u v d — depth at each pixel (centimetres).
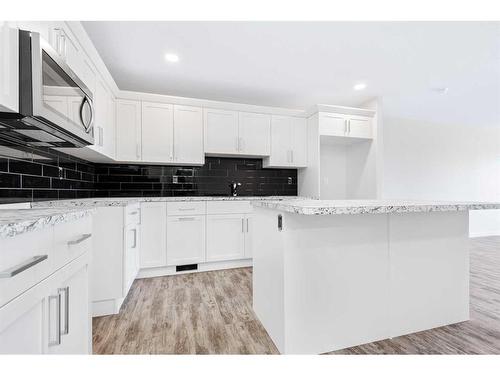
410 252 159
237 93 327
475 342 151
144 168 319
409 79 294
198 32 202
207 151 314
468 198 515
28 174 167
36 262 74
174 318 180
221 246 294
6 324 65
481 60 252
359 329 148
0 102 93
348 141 371
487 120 478
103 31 199
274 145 344
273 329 148
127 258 200
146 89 311
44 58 110
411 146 475
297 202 147
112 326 170
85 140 156
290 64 255
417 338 155
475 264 316
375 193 348
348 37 211
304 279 136
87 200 218
